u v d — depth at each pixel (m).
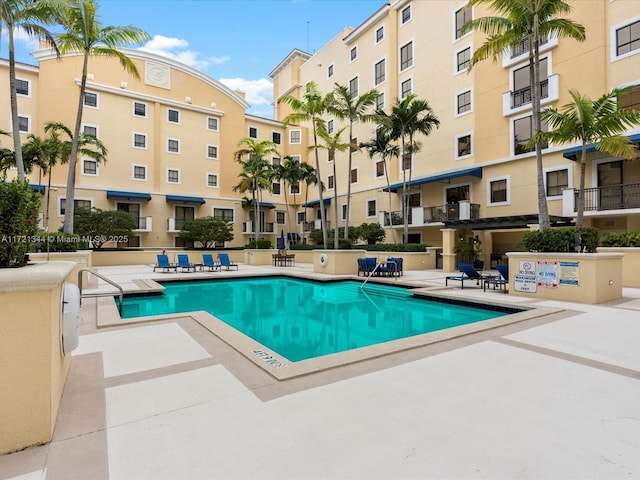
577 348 4.94
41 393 2.53
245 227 36.03
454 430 2.73
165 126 32.34
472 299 9.69
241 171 36.06
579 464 2.31
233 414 3.00
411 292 11.80
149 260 26.30
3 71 25.59
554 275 9.45
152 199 31.25
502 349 4.89
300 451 2.45
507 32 11.21
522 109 19.83
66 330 3.13
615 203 16.38
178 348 4.93
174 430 2.73
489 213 21.67
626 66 16.41
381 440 2.58
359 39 32.16
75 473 2.21
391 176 28.61
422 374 3.93
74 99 27.91
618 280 9.58
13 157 19.78
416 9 26.88
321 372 4.00
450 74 24.23
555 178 18.70
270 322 8.73
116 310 7.53
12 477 2.16
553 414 3.00
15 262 2.82
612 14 16.88
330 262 17.41
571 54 18.14
